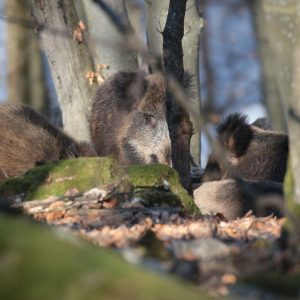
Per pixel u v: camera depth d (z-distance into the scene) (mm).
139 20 36781
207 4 43219
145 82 17797
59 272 5348
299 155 9422
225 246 8969
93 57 18859
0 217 5875
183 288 5473
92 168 13492
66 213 12008
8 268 5355
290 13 9695
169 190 13617
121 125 17953
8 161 15922
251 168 18656
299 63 9508
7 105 16812
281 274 7918
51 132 16625
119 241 9195
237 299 6875
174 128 15938
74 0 20109
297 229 9031
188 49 19953
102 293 5250
